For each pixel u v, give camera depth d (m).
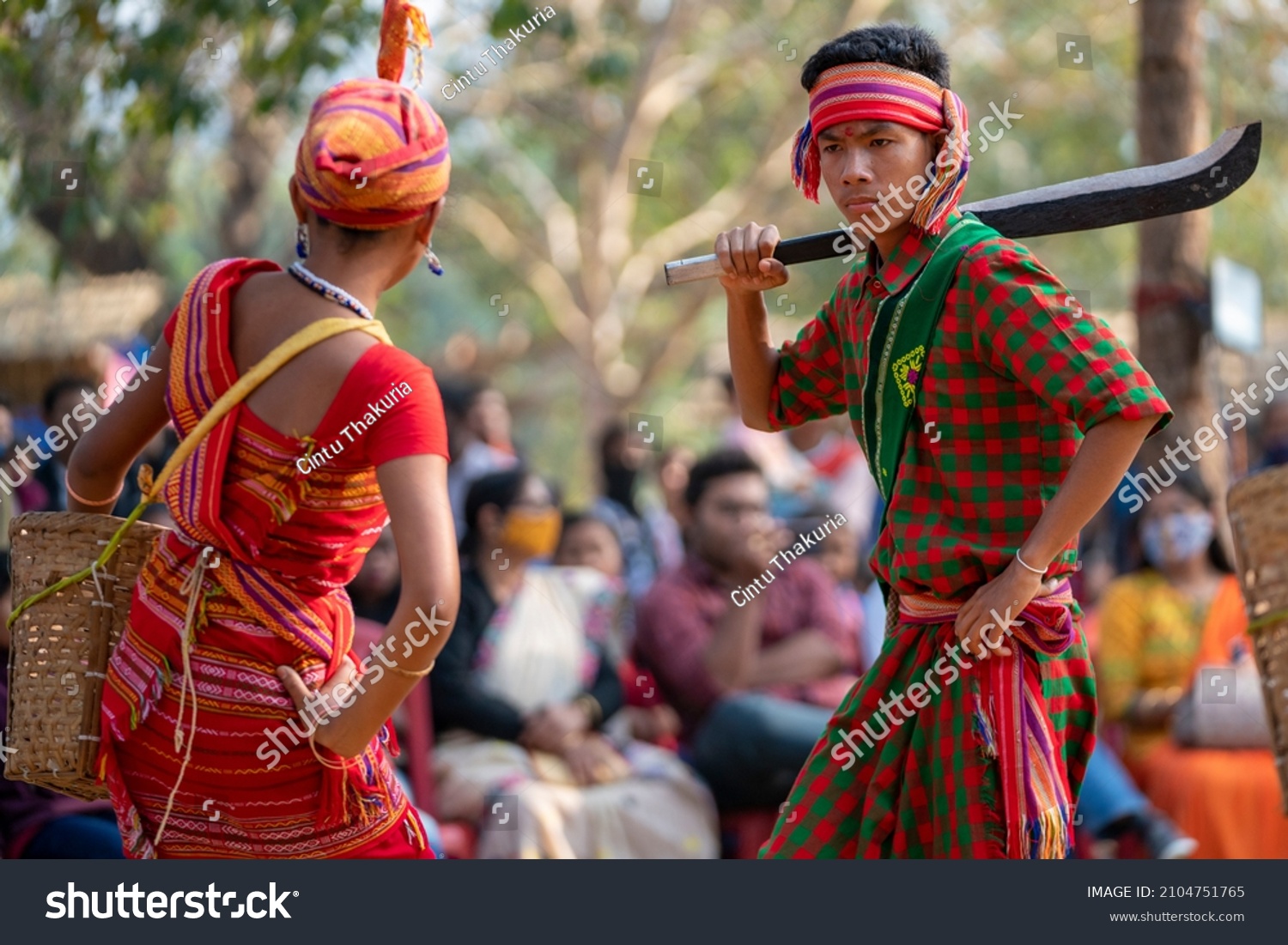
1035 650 8.30
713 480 17.41
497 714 15.99
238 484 7.91
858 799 8.63
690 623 17.06
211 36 22.23
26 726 8.34
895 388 8.45
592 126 42.75
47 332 26.61
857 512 23.11
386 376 7.77
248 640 7.93
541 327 45.31
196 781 8.08
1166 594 18.33
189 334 8.06
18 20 19.03
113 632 8.39
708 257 9.02
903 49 8.28
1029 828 8.10
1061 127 42.22
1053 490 8.32
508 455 23.23
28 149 21.66
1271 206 36.03
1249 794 16.91
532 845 15.30
